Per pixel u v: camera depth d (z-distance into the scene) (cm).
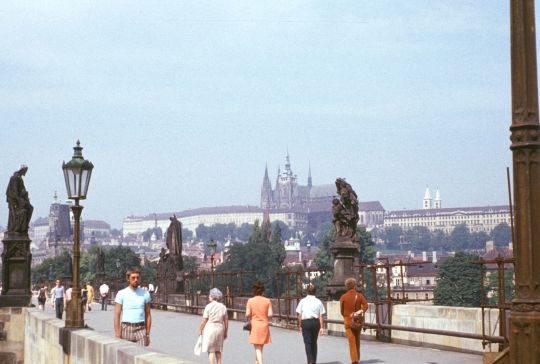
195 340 4022
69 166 2636
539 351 1044
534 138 1066
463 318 2928
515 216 1078
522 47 1072
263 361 2811
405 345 3250
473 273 17675
